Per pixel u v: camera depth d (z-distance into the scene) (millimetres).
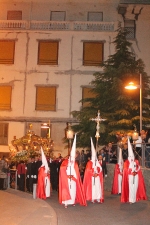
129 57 22578
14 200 12109
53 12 31828
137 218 9266
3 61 29797
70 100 29047
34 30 29797
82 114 21578
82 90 29062
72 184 11164
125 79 21047
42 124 27078
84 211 10312
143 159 13922
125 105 20625
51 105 29188
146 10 30875
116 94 20844
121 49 22234
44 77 29453
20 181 16656
